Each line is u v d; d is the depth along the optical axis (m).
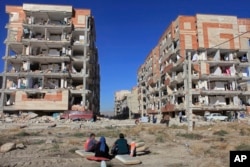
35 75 48.44
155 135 24.05
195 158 12.29
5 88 47.16
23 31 51.44
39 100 45.81
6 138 20.36
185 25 55.12
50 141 18.20
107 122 39.75
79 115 41.62
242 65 56.19
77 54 56.22
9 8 52.50
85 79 50.38
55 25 51.47
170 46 61.28
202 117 46.81
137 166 10.55
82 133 25.75
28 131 27.81
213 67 56.62
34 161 11.30
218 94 52.59
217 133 24.80
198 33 54.19
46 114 47.47
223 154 12.90
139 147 13.58
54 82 50.56
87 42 53.25
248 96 55.56
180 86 57.78
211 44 54.25
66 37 52.59
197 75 52.28
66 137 22.33
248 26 57.06
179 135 23.62
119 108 148.00
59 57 49.81
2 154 13.16
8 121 37.31
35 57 49.34
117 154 12.45
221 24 55.38
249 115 51.12
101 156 11.75
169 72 61.78
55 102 45.97
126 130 29.55
